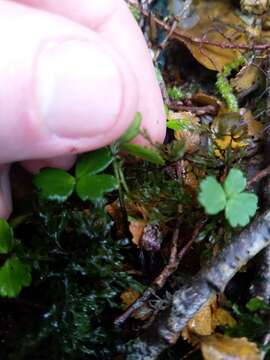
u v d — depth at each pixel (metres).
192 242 0.06
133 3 0.08
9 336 0.06
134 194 0.06
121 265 0.06
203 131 0.07
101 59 0.05
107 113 0.05
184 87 0.08
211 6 0.09
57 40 0.05
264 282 0.06
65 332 0.05
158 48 0.08
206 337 0.06
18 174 0.06
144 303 0.06
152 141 0.06
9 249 0.05
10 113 0.05
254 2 0.08
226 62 0.08
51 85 0.05
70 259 0.06
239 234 0.05
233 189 0.05
